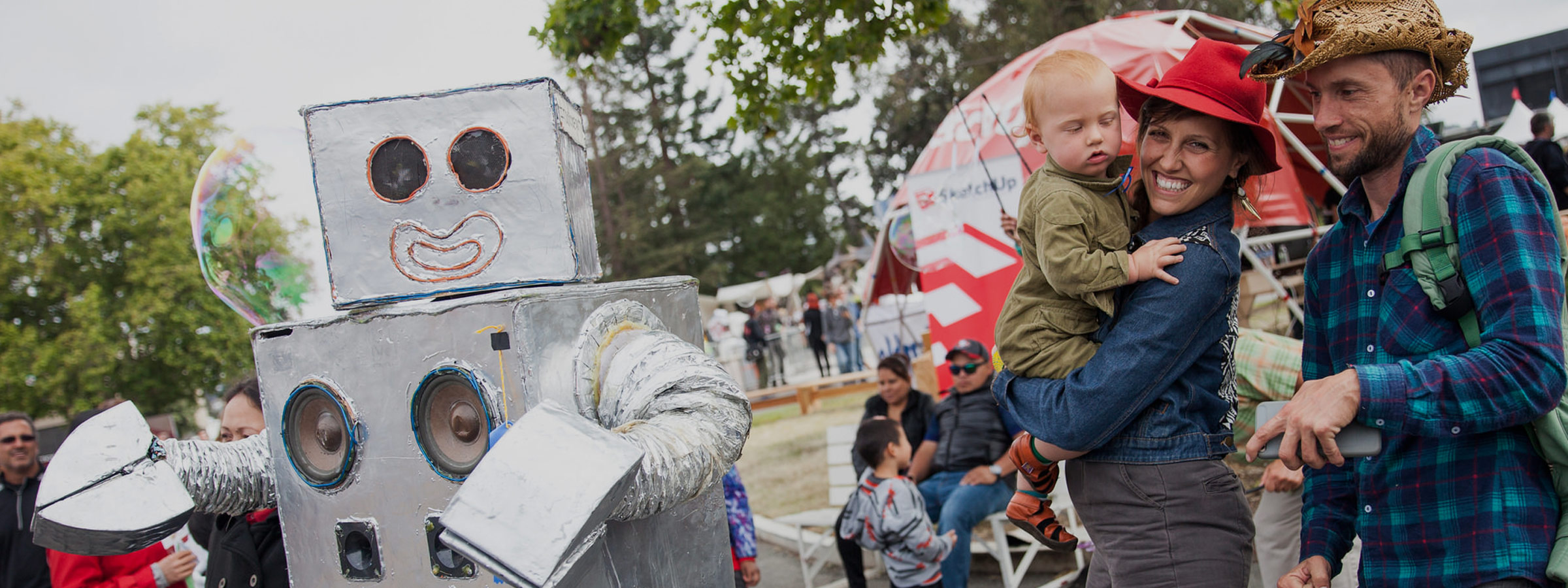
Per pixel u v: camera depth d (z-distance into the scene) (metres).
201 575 4.35
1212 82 1.90
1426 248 1.83
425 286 1.99
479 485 1.43
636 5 5.93
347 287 2.01
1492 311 1.73
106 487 1.87
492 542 1.39
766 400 16.30
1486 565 1.80
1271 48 1.93
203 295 23.80
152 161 24.16
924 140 34.12
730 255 40.81
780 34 6.02
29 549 4.05
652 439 1.73
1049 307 2.02
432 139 1.98
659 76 38.66
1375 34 1.76
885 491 4.67
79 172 23.47
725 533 2.42
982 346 5.37
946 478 5.31
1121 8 26.42
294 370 1.97
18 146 23.56
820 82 6.29
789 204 41.59
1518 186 1.76
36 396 22.38
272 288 2.33
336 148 2.00
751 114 6.34
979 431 5.24
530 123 1.96
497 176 1.97
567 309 1.88
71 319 23.53
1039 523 2.28
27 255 23.56
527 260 1.97
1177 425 1.95
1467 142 1.86
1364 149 1.86
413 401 1.84
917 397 5.85
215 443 2.21
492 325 1.78
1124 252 1.89
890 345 14.14
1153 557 1.93
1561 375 1.67
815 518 6.05
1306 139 8.81
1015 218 6.68
